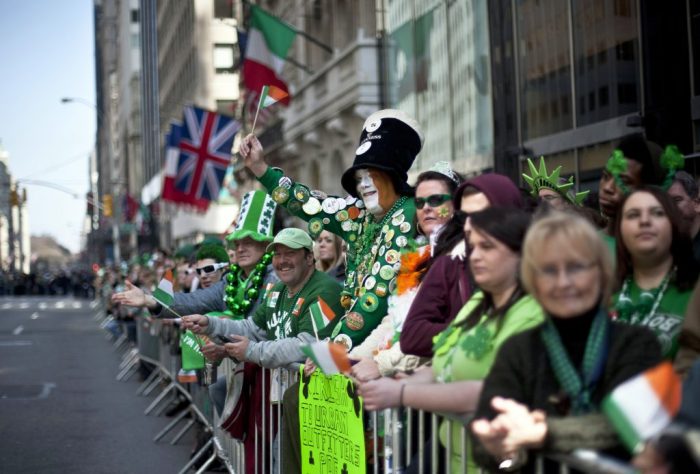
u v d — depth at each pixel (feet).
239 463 33.32
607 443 14.14
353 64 96.27
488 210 17.79
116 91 618.44
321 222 30.17
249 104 95.76
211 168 119.44
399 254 26.37
